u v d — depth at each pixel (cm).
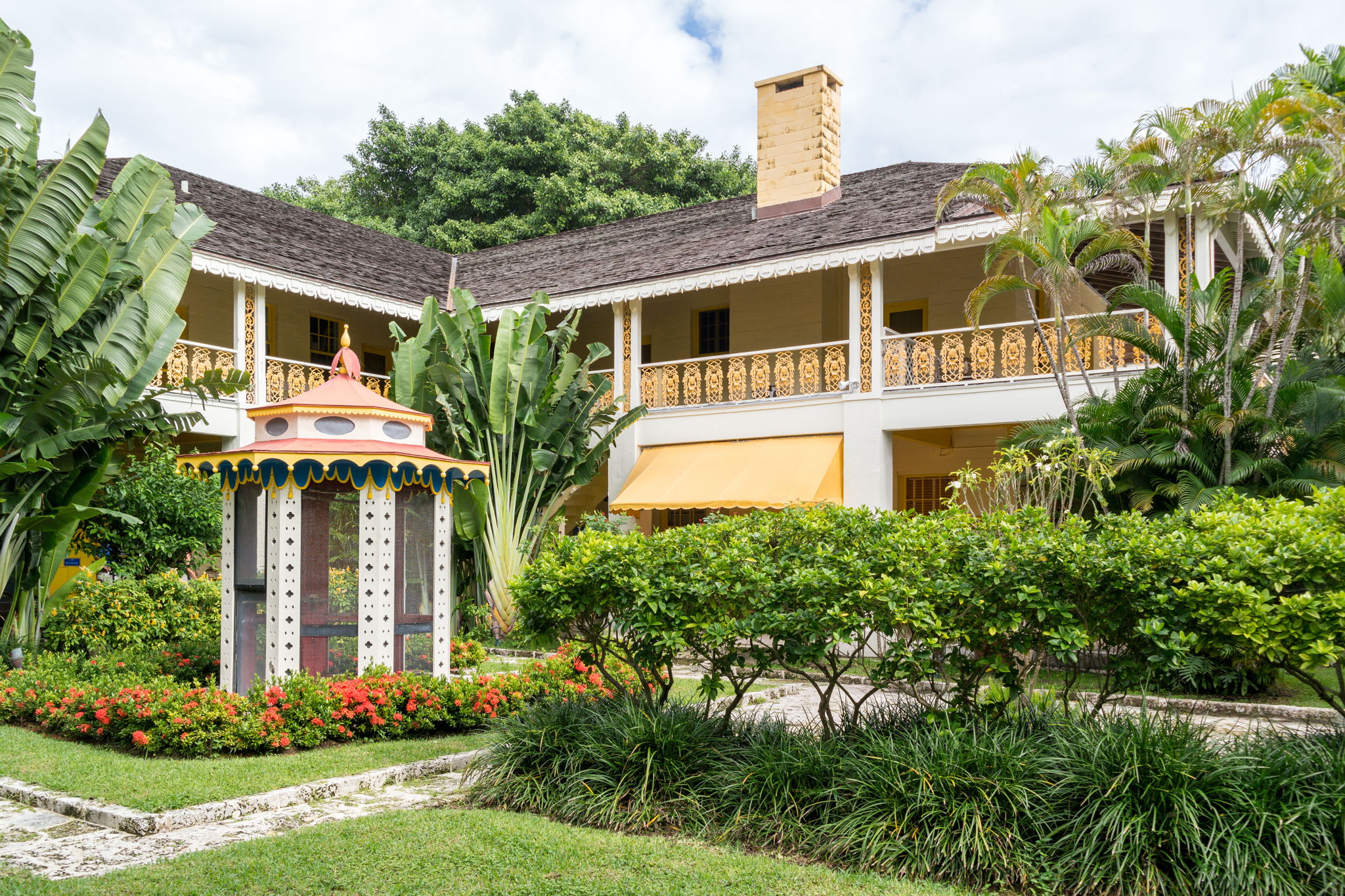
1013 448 963
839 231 1606
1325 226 1092
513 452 1541
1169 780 469
